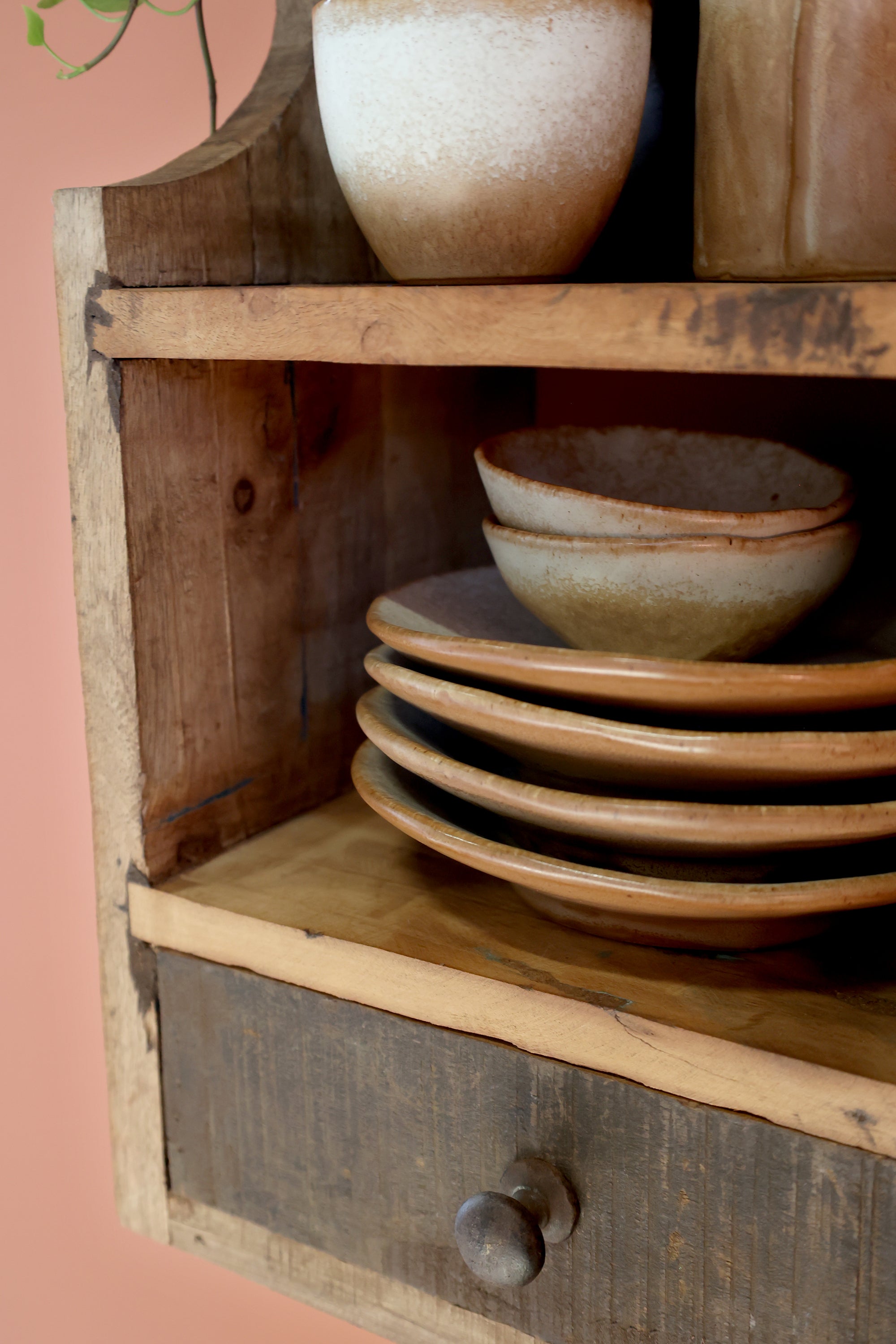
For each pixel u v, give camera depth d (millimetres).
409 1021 525
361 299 466
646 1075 466
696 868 493
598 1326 499
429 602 648
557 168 476
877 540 724
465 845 475
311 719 711
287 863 633
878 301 374
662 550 497
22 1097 1271
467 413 828
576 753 449
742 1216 454
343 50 477
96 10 691
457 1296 537
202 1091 606
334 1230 572
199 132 1010
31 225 1090
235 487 627
